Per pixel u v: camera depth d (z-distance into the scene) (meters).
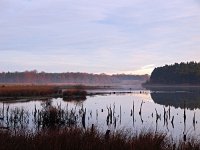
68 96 94.38
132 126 38.31
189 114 54.97
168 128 37.94
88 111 54.94
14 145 10.29
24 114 42.91
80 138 10.66
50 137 10.85
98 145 10.19
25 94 86.12
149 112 57.47
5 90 85.00
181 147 10.93
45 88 99.56
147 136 11.07
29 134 11.55
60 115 36.84
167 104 75.88
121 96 109.00
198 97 102.06
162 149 10.72
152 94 126.44
